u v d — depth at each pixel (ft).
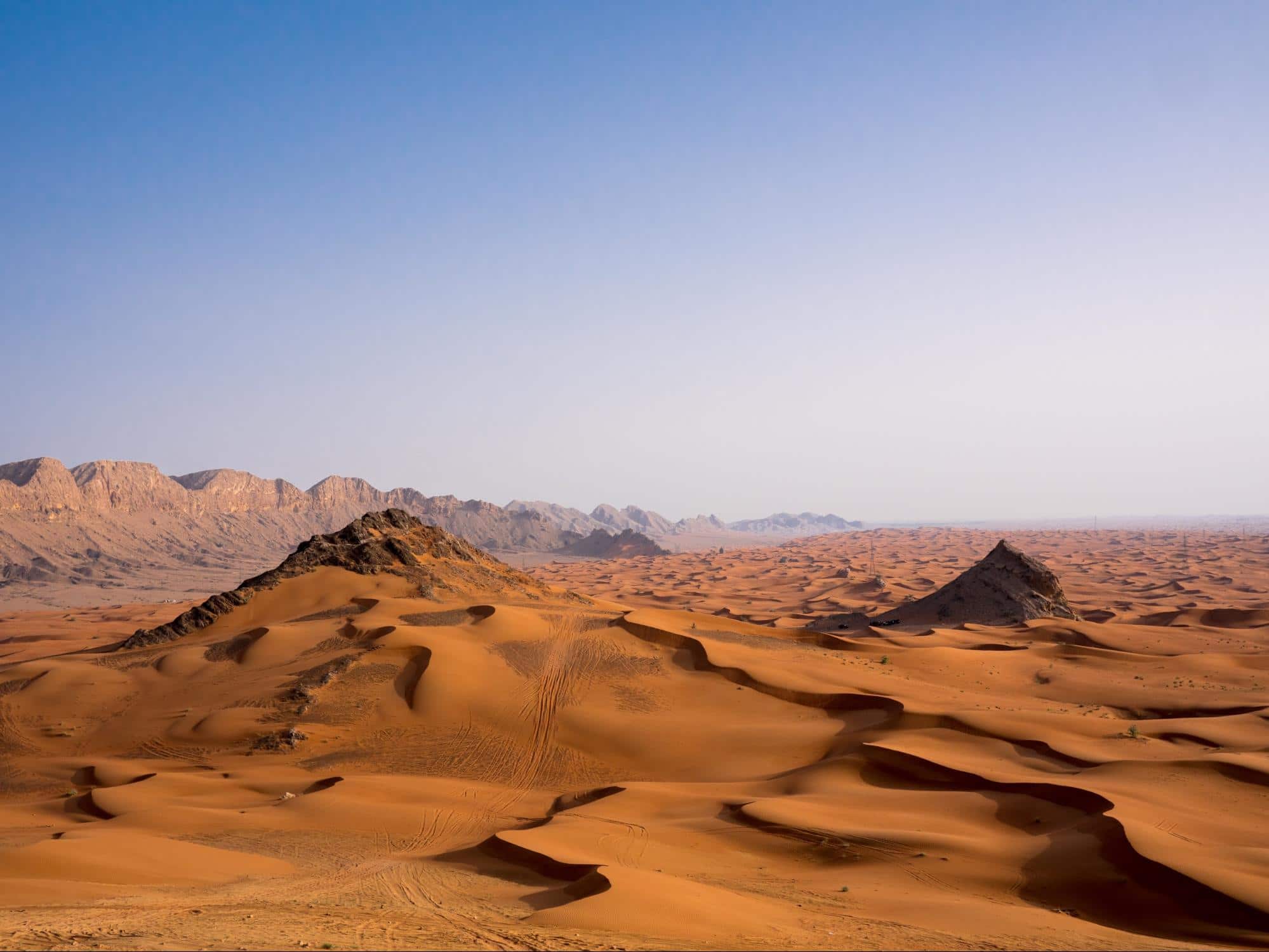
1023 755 159.43
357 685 210.18
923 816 125.18
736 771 166.20
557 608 289.12
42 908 70.85
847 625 415.03
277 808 137.80
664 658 235.61
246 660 235.40
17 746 198.70
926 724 180.24
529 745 184.85
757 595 631.97
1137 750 155.22
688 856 108.06
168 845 105.50
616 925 71.72
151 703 216.95
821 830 114.93
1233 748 163.63
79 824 130.21
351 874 98.02
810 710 201.98
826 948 68.85
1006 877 100.12
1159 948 74.08
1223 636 337.72
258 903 78.23
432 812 135.64
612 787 148.56
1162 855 95.96
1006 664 269.85
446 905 80.69
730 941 69.46
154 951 53.93
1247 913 83.71
